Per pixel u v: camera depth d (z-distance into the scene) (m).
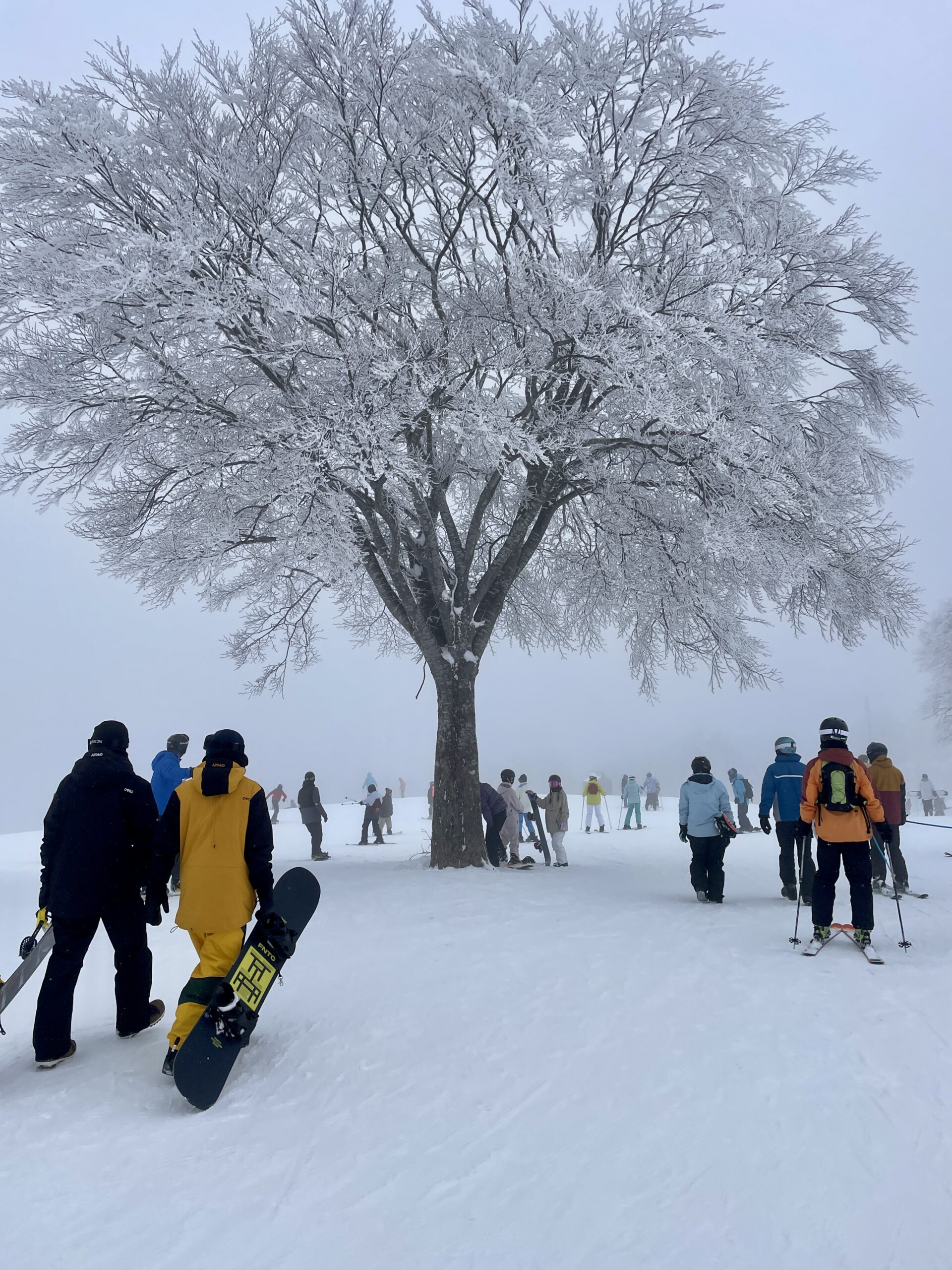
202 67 10.21
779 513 10.60
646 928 7.11
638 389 9.85
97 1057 4.45
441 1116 3.57
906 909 8.05
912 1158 3.08
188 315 8.86
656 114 11.50
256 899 4.41
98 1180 3.10
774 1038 4.27
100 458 10.64
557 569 14.82
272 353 9.65
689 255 10.44
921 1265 2.48
